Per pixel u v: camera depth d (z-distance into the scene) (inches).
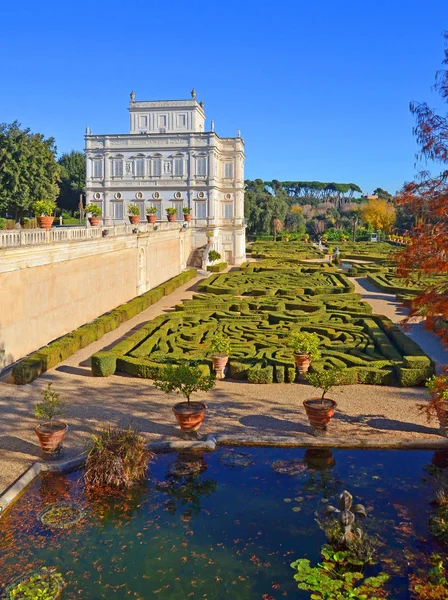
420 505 476.4
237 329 1047.6
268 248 3304.6
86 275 1203.2
